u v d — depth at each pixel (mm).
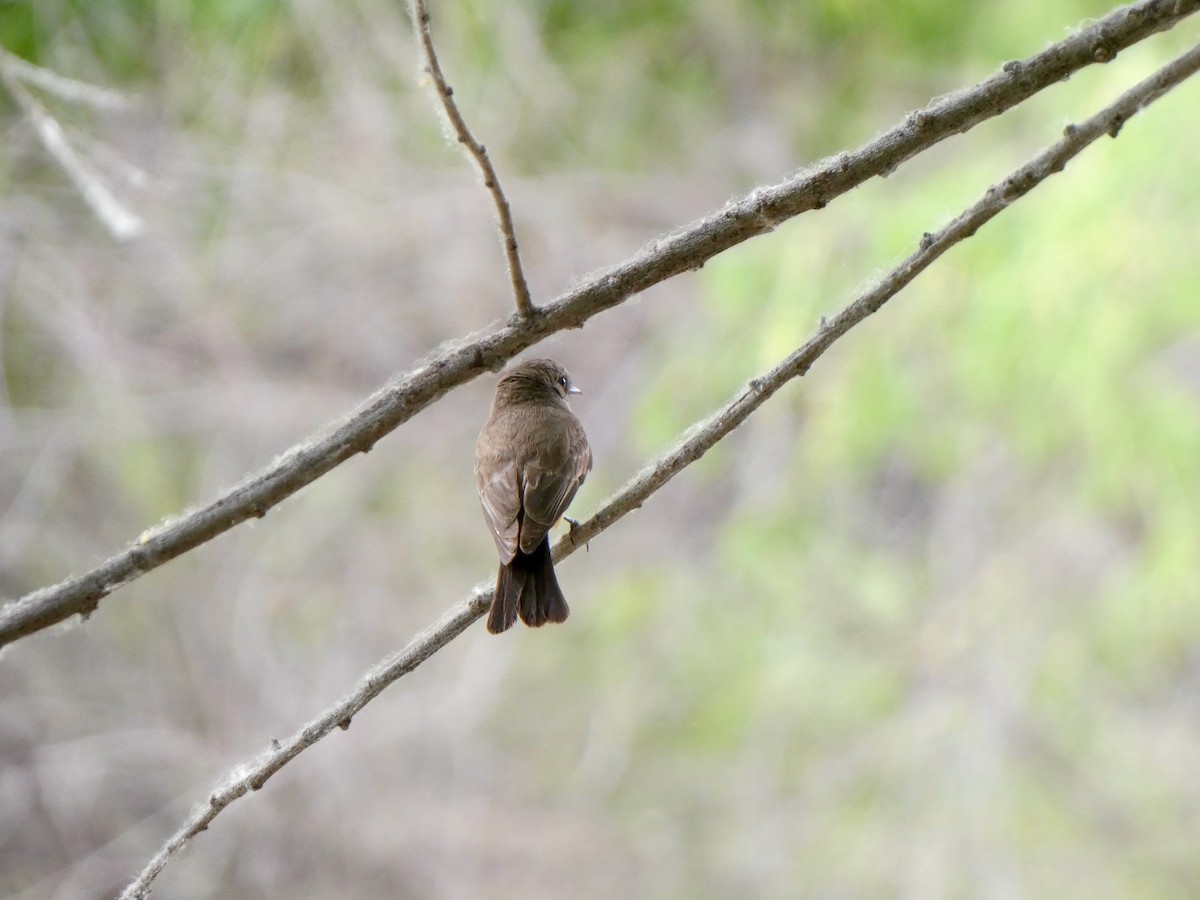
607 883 15281
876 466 15195
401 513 16312
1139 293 10844
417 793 15633
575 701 15820
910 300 12062
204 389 15453
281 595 15906
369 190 15438
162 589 15617
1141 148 10789
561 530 8211
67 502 15242
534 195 15883
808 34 15922
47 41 12391
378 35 14930
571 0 15734
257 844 15078
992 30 14500
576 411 15969
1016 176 4668
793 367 4648
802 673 14445
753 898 14562
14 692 15016
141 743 15141
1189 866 13852
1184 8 4441
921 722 14141
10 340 14883
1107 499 12438
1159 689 14500
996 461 14016
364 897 15250
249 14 13922
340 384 16203
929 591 14438
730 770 15062
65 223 14422
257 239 15289
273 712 15516
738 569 14570
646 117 16438
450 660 16031
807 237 12453
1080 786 14102
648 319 15969
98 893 14711
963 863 13625
